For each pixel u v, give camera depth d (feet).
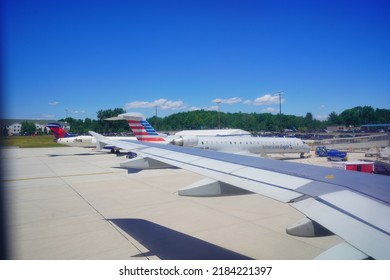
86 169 105.09
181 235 37.93
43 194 64.49
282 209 49.67
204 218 45.03
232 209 49.93
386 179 18.67
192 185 28.94
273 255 31.73
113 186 72.74
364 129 414.82
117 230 40.29
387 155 137.28
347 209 14.39
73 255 32.17
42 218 46.37
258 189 19.21
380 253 11.06
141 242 35.81
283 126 524.11
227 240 36.14
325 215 14.12
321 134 358.02
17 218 46.39
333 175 20.06
